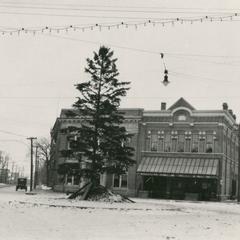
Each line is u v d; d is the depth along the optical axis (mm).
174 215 27703
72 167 43000
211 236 16422
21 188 78688
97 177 42594
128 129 67688
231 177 72438
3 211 24406
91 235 15578
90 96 42406
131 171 66750
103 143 42094
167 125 66750
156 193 65625
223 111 64500
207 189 63781
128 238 15039
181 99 66750
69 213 25281
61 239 14133
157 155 66500
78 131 42688
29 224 18453
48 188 98688
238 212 35562
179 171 63188
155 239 14938
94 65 42688
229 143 70500
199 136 65125
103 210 29297
